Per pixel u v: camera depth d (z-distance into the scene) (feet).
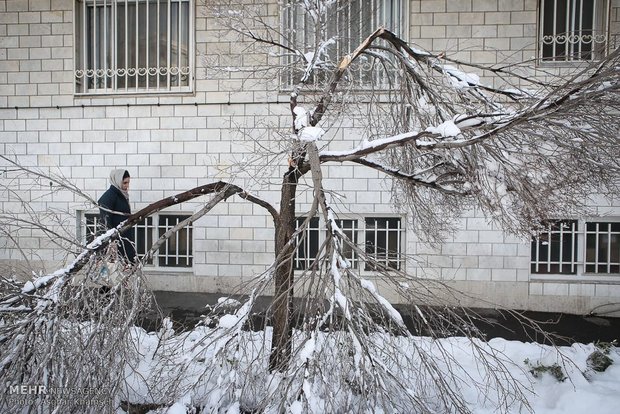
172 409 11.96
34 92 28.14
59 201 27.66
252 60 22.38
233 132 24.79
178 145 27.58
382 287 22.75
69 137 28.09
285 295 12.21
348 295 10.64
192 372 13.05
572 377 15.90
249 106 26.91
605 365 16.76
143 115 27.76
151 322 17.92
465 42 25.63
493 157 12.68
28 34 28.04
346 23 19.16
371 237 26.76
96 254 13.01
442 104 15.84
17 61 28.17
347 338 10.48
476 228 25.75
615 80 10.80
